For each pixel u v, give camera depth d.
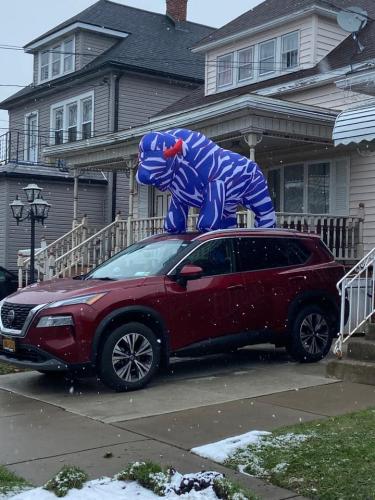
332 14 16.47
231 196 10.37
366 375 7.73
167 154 10.02
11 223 21.55
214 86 19.44
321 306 9.37
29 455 5.28
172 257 8.30
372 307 8.61
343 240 13.74
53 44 26.00
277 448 5.21
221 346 8.35
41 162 25.14
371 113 9.07
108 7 26.09
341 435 5.48
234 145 14.58
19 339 7.53
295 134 12.80
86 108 23.86
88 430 6.02
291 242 9.23
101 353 7.49
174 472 4.49
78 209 22.55
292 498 4.33
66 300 7.43
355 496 4.23
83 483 4.35
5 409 6.91
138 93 23.16
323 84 15.27
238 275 8.55
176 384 7.99
